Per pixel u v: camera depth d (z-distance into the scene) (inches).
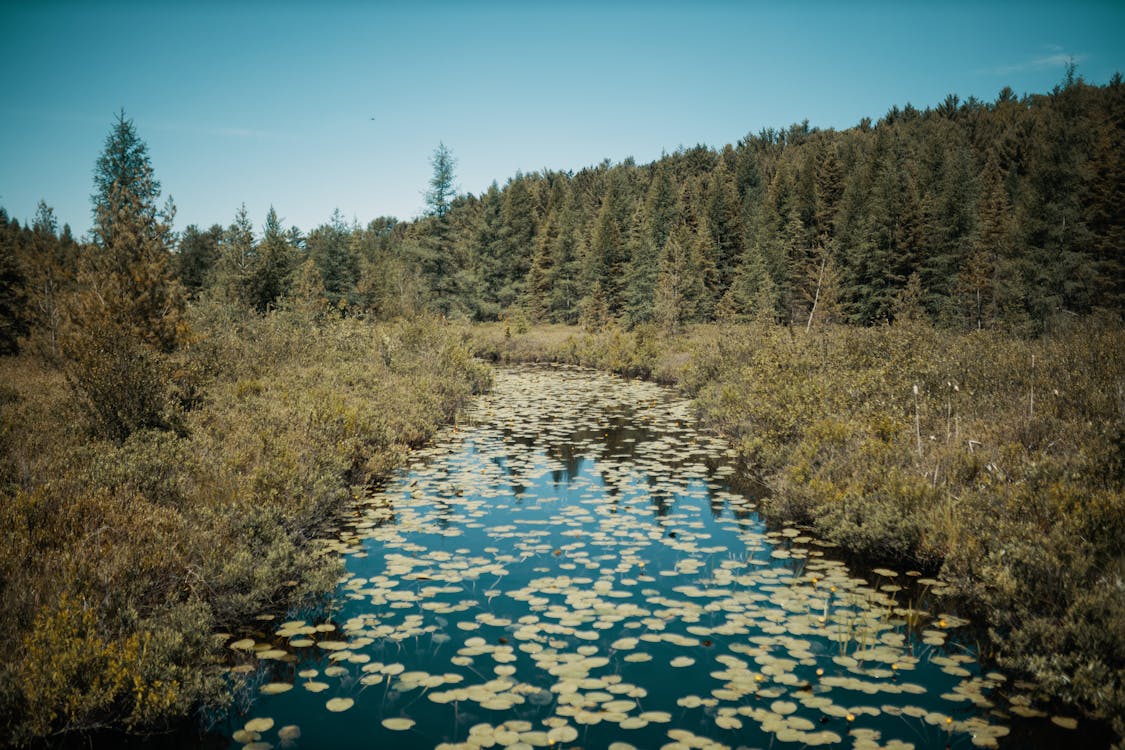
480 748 121.4
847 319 1366.9
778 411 360.8
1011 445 247.0
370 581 205.6
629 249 2059.5
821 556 231.5
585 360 1118.4
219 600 179.3
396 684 144.3
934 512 217.6
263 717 134.7
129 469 224.5
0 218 1386.6
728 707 134.6
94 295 432.8
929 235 1478.8
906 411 327.0
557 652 158.1
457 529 259.8
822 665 153.4
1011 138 2497.5
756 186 2827.3
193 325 560.4
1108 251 1151.6
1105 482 200.8
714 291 1825.8
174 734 131.0
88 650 130.2
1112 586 149.6
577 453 404.8
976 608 186.4
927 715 130.8
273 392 414.6
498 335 1518.2
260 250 1093.8
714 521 271.4
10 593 150.6
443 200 1785.2
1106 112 2164.1
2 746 117.6
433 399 518.0
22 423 293.6
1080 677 133.6
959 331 693.3
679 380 738.8
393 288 1461.6
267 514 217.3
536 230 2452.0
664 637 164.2
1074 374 320.5
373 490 319.0
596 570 216.2
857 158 2632.9
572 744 123.1
